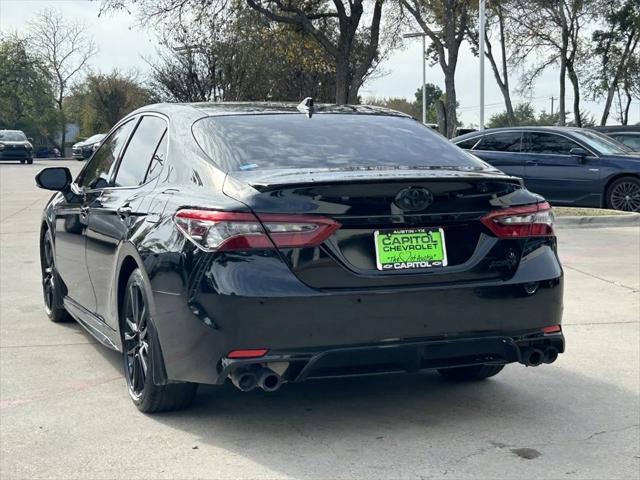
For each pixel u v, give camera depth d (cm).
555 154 1611
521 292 445
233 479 396
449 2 2727
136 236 475
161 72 3616
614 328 707
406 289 421
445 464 414
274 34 2708
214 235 414
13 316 757
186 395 476
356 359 417
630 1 4266
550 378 565
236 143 478
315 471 404
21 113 7950
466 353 437
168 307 436
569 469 409
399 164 471
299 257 411
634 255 1093
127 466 412
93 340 670
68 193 659
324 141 491
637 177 1530
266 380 414
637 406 507
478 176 438
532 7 4172
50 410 497
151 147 539
